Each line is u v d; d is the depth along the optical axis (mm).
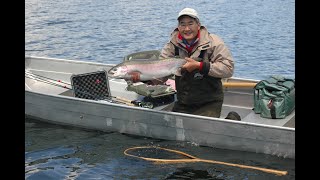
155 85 7305
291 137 5859
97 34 15656
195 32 6254
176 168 5844
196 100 6434
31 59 8875
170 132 6461
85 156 6215
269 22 17250
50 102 7102
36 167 5938
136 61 6305
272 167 5793
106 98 7438
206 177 5625
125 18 18344
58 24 17141
